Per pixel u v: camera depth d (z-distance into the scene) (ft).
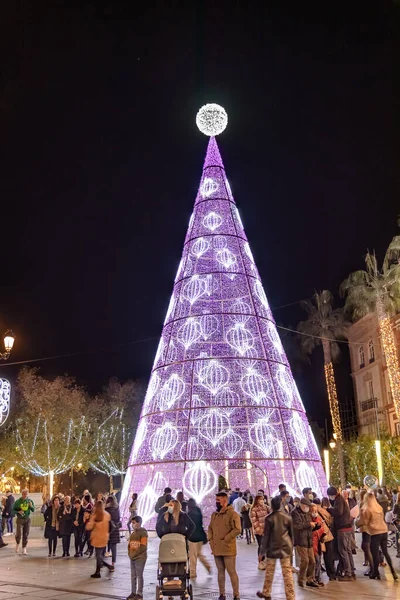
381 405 139.23
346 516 38.14
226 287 81.51
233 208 88.07
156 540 65.72
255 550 55.72
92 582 38.32
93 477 173.06
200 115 92.12
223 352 77.97
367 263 118.32
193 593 34.12
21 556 54.34
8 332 59.62
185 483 69.67
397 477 109.50
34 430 134.51
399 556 49.39
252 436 74.69
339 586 35.19
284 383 77.92
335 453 133.28
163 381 78.18
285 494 43.83
